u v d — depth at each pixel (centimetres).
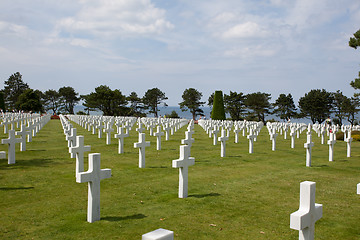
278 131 3306
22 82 9962
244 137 2469
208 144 1903
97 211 597
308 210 398
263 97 7612
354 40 2580
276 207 704
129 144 1789
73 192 786
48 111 10819
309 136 1229
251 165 1232
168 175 1002
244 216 643
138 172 1038
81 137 896
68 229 556
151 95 8600
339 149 1897
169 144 1827
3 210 649
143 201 727
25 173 986
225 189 854
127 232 547
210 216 639
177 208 683
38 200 718
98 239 517
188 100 8375
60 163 1162
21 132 1429
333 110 7231
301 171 1138
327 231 577
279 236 546
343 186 920
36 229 554
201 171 1092
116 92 7250
